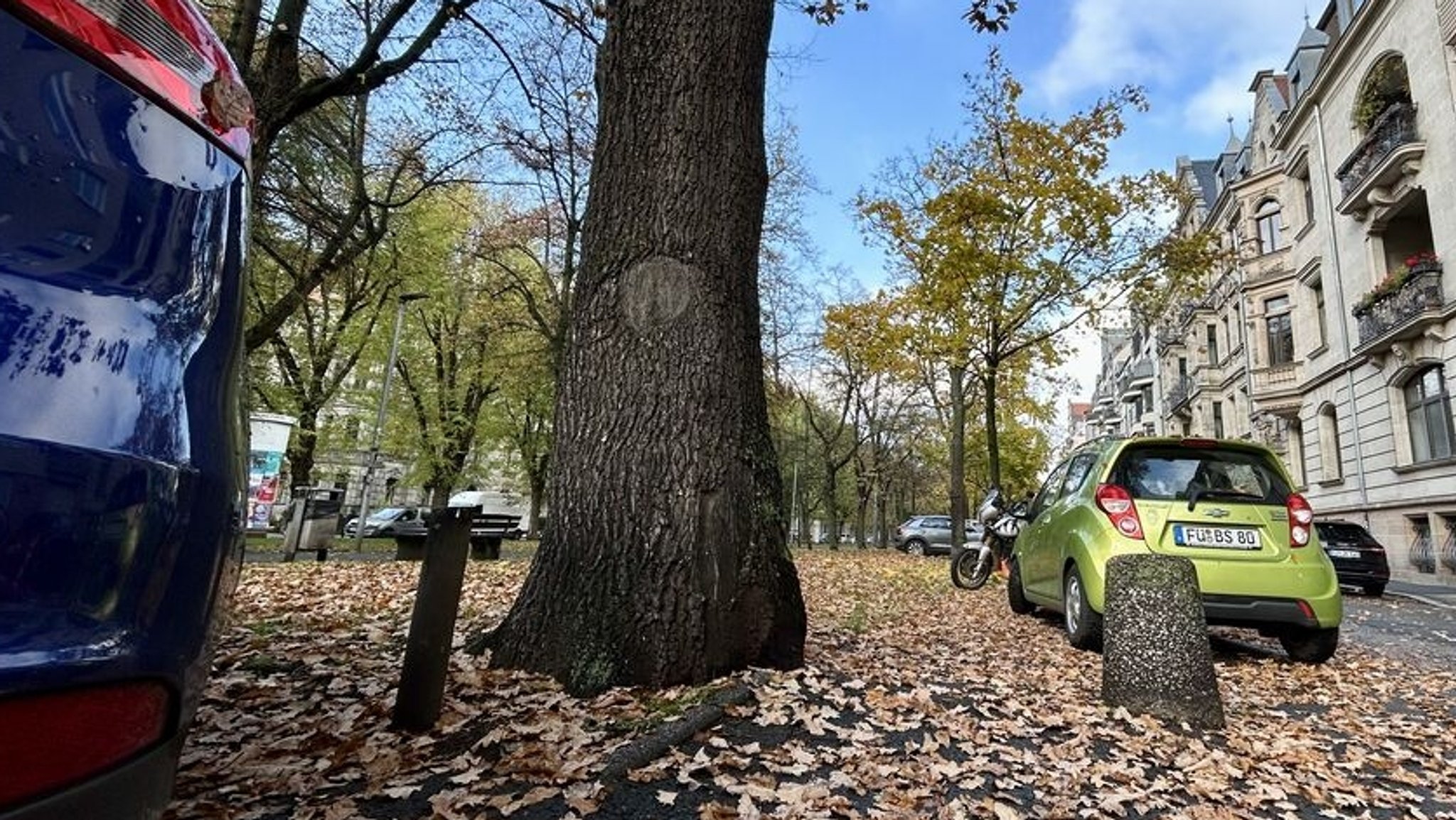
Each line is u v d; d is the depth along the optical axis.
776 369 27.12
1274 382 25.34
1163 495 5.71
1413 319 17.05
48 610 0.94
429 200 18.88
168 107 1.26
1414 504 17.83
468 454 31.77
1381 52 18.98
